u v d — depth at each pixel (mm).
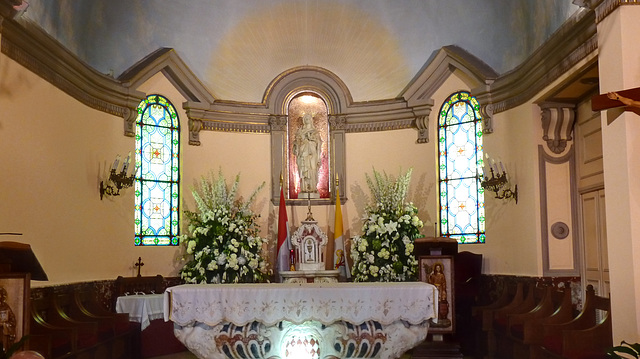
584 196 9453
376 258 11078
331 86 12398
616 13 6656
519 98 10086
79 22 9680
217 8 11781
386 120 12195
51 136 8609
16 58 7652
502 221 10531
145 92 11273
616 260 6758
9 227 7535
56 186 8750
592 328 6785
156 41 11438
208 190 11633
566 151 9719
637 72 6508
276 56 12406
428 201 11797
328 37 12406
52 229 8625
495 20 10656
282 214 11914
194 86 11727
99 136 10070
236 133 12250
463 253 10703
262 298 7262
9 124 7547
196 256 10828
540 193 9625
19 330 5504
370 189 11898
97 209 9961
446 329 8648
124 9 10789
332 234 12258
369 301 7301
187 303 7234
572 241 9625
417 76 11789
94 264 9828
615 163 6777
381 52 12234
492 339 9391
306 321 7359
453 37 11469
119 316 8945
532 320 7688
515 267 10164
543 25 9180
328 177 12453
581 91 9039
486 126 10773
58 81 8773
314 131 12305
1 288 5500
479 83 10844
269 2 12008
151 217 11359
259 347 7387
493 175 9969
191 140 11844
